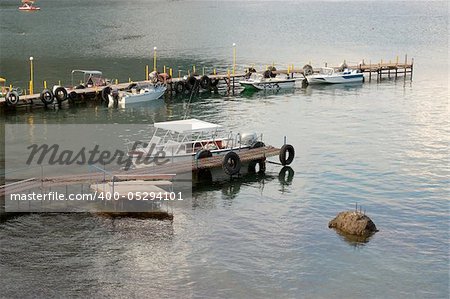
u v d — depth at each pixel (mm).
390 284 40406
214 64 138500
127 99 96250
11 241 44938
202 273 41250
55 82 113062
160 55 151250
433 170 63312
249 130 80062
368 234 47125
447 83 119812
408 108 95938
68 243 44812
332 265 42562
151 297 38312
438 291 39719
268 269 41875
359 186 58156
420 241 46250
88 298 38062
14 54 148000
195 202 53250
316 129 81062
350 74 119250
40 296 38125
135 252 43812
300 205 53156
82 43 171750
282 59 148625
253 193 55938
